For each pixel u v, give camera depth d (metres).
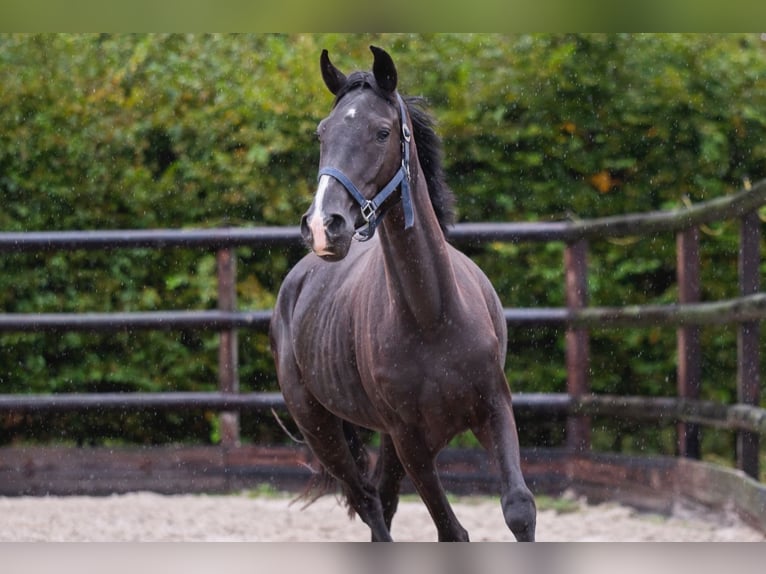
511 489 6.16
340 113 6.07
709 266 12.29
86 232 11.81
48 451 12.24
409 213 6.18
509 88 12.35
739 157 12.30
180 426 13.08
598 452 11.54
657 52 12.30
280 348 8.27
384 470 7.97
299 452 12.09
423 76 12.40
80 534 9.55
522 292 12.41
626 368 12.44
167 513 10.76
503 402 6.60
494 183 12.48
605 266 12.46
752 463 9.63
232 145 12.72
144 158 12.84
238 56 12.72
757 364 9.73
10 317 11.78
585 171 12.42
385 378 6.51
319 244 5.71
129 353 12.81
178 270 12.79
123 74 12.67
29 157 12.72
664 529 9.65
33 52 12.77
